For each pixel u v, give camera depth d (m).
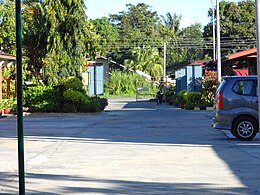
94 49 38.53
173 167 12.00
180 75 50.56
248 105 16.61
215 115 17.03
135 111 37.97
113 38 87.00
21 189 5.69
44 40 36.53
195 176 10.80
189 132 20.44
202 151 14.61
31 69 37.12
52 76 35.44
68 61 35.94
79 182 10.30
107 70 76.00
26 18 36.72
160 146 15.97
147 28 92.44
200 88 42.25
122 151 14.96
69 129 22.80
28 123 26.61
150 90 76.38
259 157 13.27
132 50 83.69
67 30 35.91
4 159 13.67
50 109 33.62
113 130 22.05
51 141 17.91
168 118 29.14
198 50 94.19
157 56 83.06
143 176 10.90
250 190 9.30
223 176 10.74
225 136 18.50
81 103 33.69
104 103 37.47
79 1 36.06
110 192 9.28
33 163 12.89
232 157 13.37
